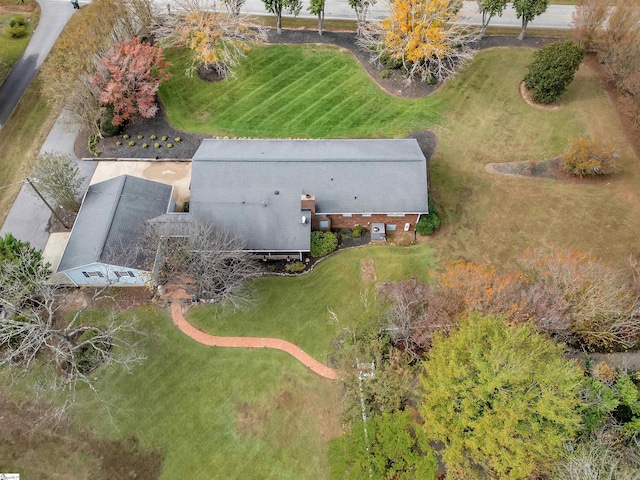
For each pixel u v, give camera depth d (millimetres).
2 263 29812
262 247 33938
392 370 26875
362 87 47781
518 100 46938
